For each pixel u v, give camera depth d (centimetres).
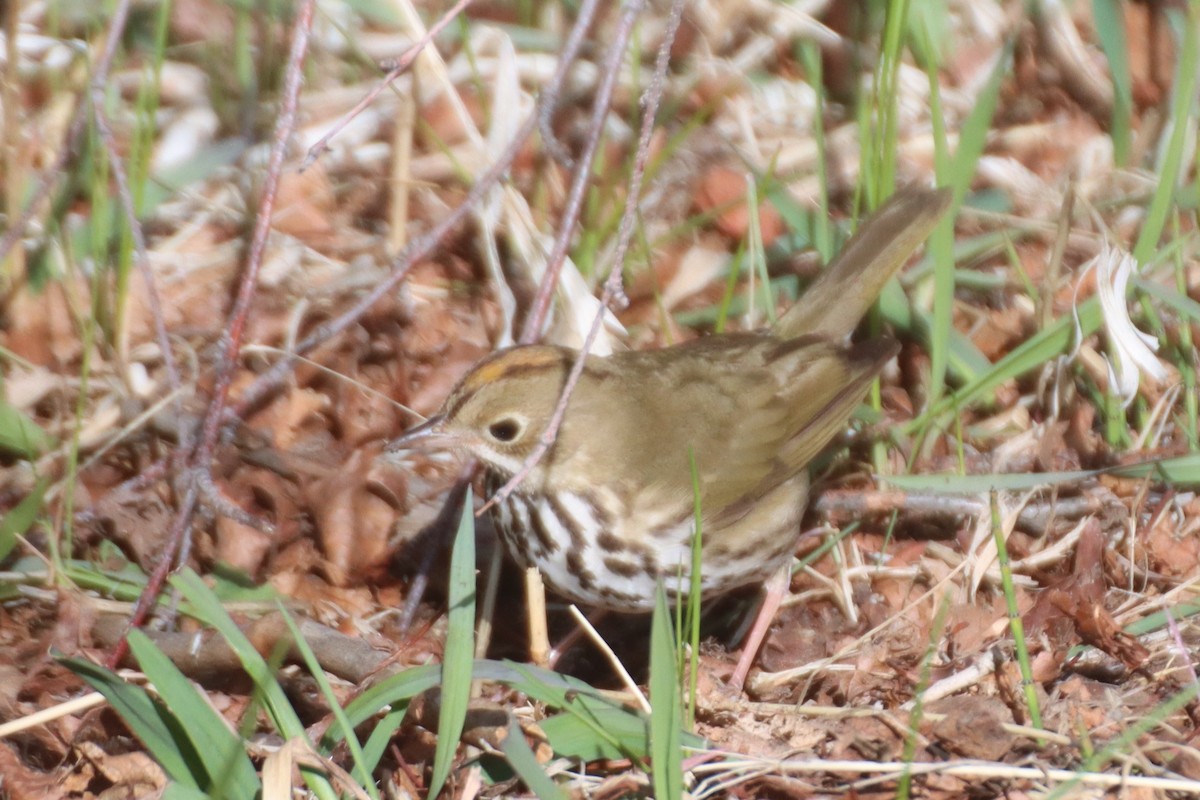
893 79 1188
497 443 996
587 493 1001
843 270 1166
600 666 1093
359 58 1438
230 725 872
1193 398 1179
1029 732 919
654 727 792
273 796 784
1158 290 1182
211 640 971
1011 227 1346
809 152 1409
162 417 1142
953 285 1216
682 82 1459
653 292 1265
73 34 1421
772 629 1098
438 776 835
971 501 1145
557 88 1071
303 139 1373
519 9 1481
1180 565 1106
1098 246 1328
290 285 1275
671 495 1012
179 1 1431
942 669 1016
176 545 998
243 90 1371
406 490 1149
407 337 1262
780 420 1059
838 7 1502
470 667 834
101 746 920
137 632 806
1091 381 1224
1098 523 1110
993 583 1109
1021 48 1505
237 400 1128
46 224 1218
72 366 1199
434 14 1470
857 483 1190
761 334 1146
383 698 853
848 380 1103
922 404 1237
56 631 1002
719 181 1369
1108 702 959
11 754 897
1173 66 1485
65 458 1114
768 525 1054
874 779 876
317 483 1132
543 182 1339
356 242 1332
